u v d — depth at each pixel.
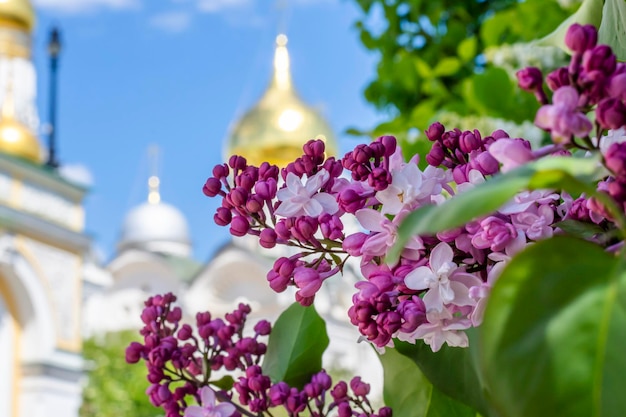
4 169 20.81
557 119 0.55
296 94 30.00
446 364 0.85
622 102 0.57
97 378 27.33
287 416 1.09
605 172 0.58
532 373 0.50
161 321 1.11
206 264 27.16
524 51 2.66
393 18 4.17
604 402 0.48
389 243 0.74
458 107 2.63
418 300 0.72
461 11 4.09
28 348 21.22
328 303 19.45
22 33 23.23
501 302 0.52
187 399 1.08
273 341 1.16
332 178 0.84
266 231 0.82
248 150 29.30
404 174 0.75
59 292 21.78
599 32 1.15
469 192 0.51
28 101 22.95
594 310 0.50
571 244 0.52
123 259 31.12
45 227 21.27
